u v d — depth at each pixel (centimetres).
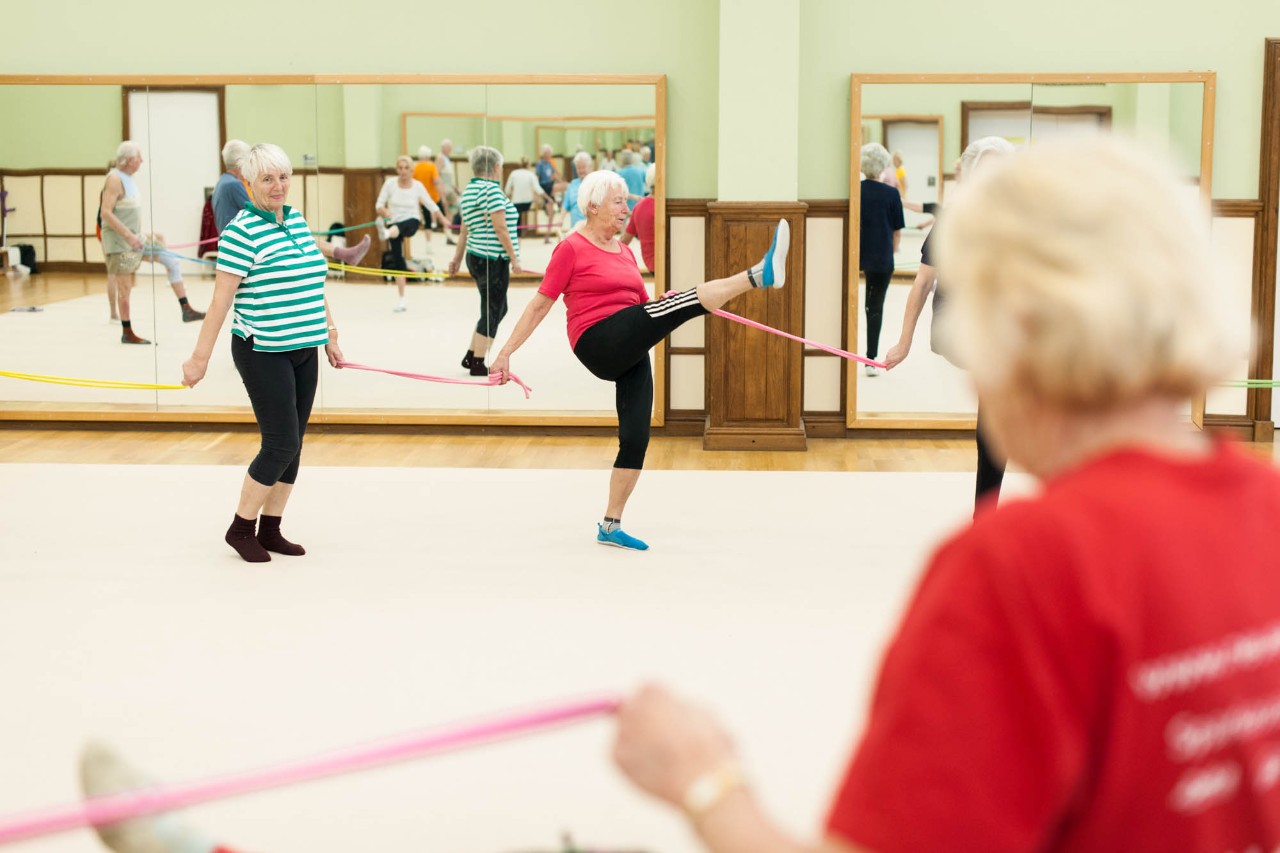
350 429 778
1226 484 100
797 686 375
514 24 752
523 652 404
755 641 414
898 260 752
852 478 650
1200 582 95
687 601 455
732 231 727
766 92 719
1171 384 98
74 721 351
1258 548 99
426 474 658
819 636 419
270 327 486
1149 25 736
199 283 774
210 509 582
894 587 473
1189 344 96
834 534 546
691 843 283
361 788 310
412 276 768
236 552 514
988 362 99
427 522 563
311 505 593
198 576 484
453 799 304
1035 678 91
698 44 747
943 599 95
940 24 739
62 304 778
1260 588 98
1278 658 98
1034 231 98
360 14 755
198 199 768
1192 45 736
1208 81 732
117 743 336
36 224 773
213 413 779
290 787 310
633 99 745
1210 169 739
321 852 280
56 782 313
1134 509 96
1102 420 101
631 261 525
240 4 758
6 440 747
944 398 763
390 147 758
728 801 100
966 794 90
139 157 766
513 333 516
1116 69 740
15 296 778
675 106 751
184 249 771
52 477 645
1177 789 95
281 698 367
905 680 94
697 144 754
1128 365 96
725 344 728
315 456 706
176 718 353
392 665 393
